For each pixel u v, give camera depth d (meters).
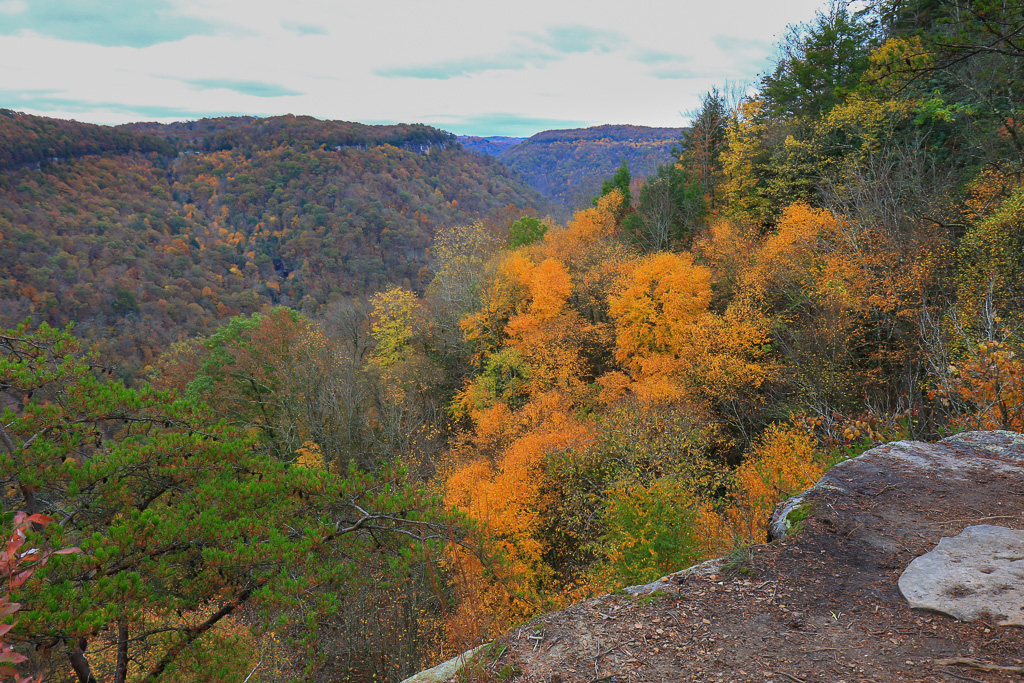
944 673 2.71
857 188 21.48
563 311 33.47
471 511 18.80
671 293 26.03
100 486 7.98
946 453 5.44
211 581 7.57
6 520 5.82
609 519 11.57
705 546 7.34
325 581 7.79
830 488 4.79
